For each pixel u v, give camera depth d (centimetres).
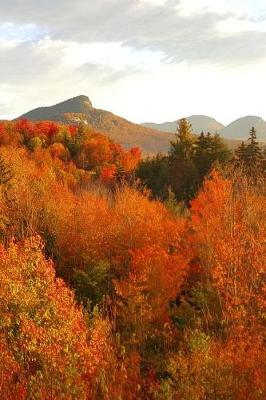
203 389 1425
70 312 1733
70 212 3544
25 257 1880
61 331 1605
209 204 3428
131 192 4234
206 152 6494
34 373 1500
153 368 2030
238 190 3259
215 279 2562
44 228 3284
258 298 2062
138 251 2830
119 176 7088
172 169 6481
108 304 2698
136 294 2430
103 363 1591
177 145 7438
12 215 3170
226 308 2155
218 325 2236
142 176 6956
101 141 10762
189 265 3105
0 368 1423
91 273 2905
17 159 5416
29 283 1773
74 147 10806
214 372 1455
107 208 3984
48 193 3850
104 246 3306
